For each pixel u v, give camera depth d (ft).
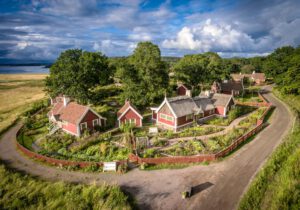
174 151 94.17
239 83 242.37
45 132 129.90
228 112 153.89
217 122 136.36
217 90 246.88
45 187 68.44
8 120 158.81
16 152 101.09
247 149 93.61
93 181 73.00
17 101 240.12
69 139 114.32
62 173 79.56
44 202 62.23
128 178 74.38
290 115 147.84
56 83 168.45
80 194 64.18
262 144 98.73
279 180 64.95
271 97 219.82
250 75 355.97
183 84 244.22
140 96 165.58
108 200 60.29
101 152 96.27
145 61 179.42
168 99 132.98
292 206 52.44
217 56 274.98
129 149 95.91
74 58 196.44
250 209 54.34
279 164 74.74
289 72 195.21
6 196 64.85
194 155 89.45
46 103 200.13
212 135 114.11
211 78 225.35
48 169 83.15
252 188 62.39
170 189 66.74
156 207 58.75
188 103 137.69
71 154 95.96
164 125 134.92
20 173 79.71
